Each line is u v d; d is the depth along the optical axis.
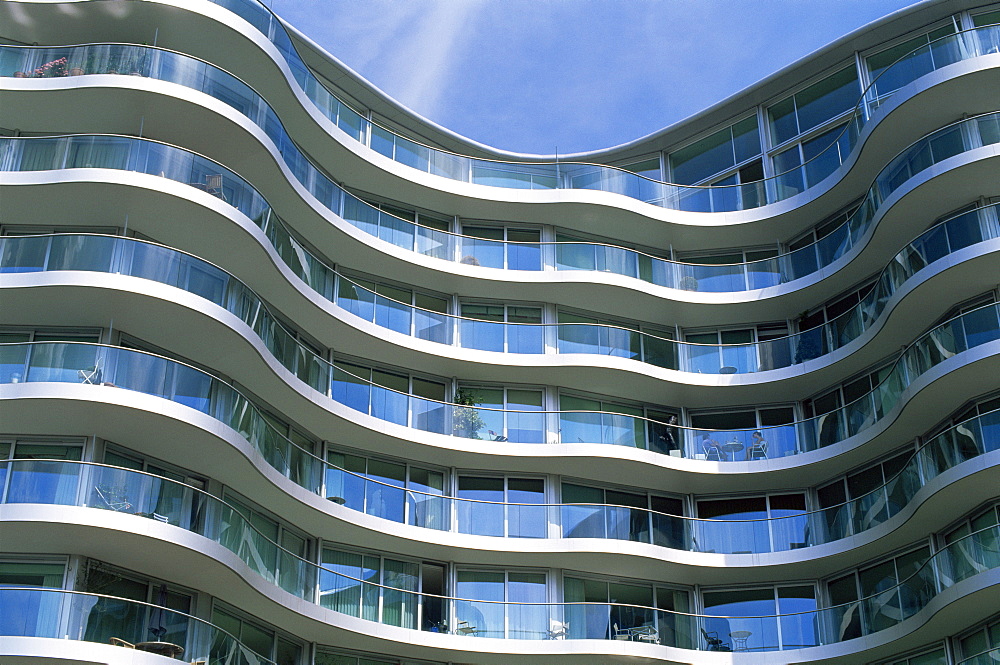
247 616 19.86
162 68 20.70
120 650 15.81
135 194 19.44
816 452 24.33
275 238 21.31
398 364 24.73
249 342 19.75
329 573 20.80
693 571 23.92
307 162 23.47
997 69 22.48
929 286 21.66
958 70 22.83
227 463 19.34
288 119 24.02
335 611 20.44
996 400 21.05
